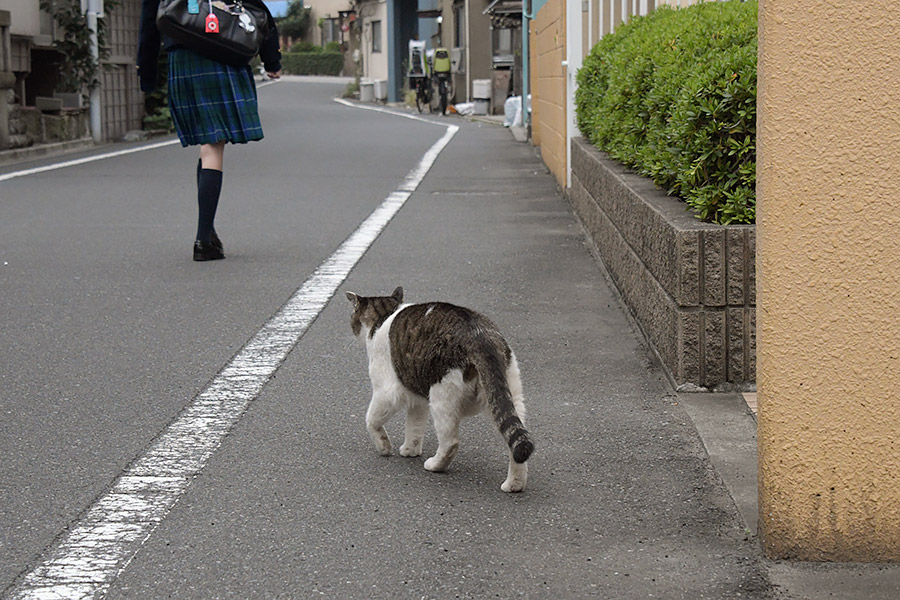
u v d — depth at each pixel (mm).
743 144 5355
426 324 4270
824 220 3287
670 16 8562
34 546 3676
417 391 4352
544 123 17156
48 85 23031
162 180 15000
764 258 3357
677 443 4648
